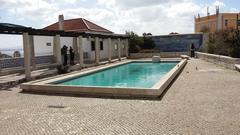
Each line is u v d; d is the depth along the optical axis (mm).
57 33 19109
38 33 16922
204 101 8859
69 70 19297
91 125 6695
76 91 10750
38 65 20234
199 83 12523
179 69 17250
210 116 7141
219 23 57344
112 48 33656
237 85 11742
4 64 18125
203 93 10180
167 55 33469
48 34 18203
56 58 20875
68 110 8211
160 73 19812
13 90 12023
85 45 30078
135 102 9039
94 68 19891
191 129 6180
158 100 9234
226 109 7797
